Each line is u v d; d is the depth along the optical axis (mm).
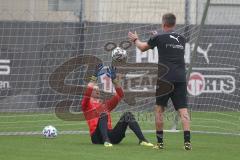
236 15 59656
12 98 57125
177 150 34531
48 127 41312
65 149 34344
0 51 58719
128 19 57562
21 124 50125
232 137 43594
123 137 36938
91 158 30734
